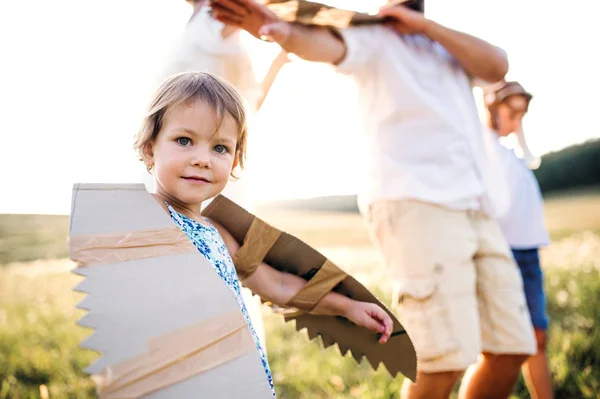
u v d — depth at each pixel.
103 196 1.20
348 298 1.65
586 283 4.69
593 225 8.52
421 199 2.19
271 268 1.67
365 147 2.32
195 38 1.94
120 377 1.05
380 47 2.25
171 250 1.19
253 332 1.51
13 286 4.45
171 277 1.16
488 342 2.52
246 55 2.02
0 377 2.77
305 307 1.66
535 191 3.21
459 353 2.16
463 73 2.51
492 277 2.49
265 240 1.60
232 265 1.55
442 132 2.24
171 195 1.47
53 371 2.86
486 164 2.50
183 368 1.10
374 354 1.72
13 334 3.36
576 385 2.93
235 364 1.14
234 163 1.55
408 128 2.23
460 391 2.67
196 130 1.39
